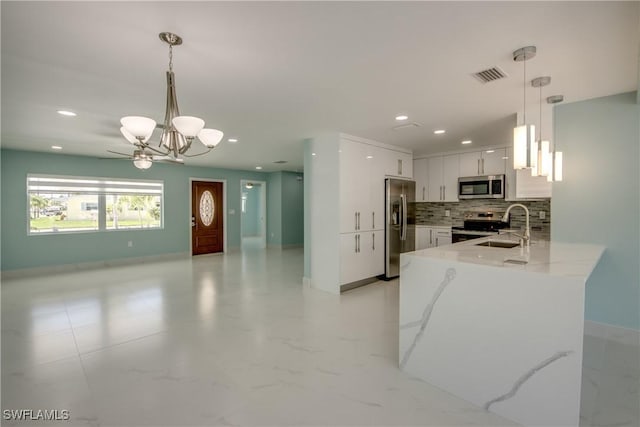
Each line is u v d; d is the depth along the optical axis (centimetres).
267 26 175
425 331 224
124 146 506
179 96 284
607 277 290
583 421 182
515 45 198
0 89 265
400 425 180
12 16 163
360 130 418
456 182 567
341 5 156
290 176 914
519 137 229
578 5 157
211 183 812
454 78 247
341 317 351
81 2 151
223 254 805
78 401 199
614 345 276
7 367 240
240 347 276
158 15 164
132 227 675
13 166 536
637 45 197
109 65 222
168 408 193
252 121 369
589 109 296
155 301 407
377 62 220
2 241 529
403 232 538
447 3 155
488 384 193
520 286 181
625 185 282
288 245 911
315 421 183
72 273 568
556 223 316
